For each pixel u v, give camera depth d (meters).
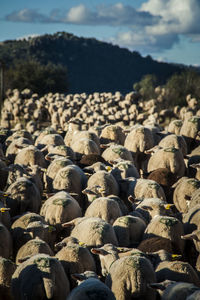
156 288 40.81
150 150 92.38
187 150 106.62
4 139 129.62
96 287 39.19
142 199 67.81
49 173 84.00
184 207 69.62
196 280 44.50
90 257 49.66
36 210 71.44
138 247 54.00
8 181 82.75
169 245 53.34
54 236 62.59
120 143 110.00
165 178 78.62
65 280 44.16
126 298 41.88
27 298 42.25
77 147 97.94
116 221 59.06
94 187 71.38
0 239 54.88
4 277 45.81
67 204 63.75
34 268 43.28
